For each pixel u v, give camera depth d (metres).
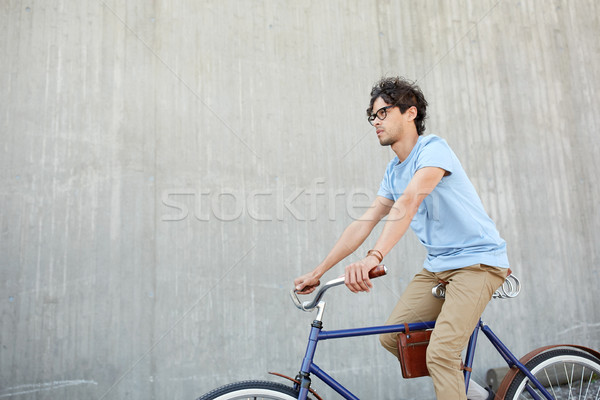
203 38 2.13
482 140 2.38
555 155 2.48
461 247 1.22
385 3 2.38
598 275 2.40
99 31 2.01
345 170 2.18
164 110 2.03
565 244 2.39
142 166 1.96
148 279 1.88
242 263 1.99
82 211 1.87
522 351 2.21
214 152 2.05
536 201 2.39
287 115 2.16
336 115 2.22
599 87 2.63
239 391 1.05
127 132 1.97
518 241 2.32
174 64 2.07
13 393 1.69
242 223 2.02
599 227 2.46
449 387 1.11
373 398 2.01
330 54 2.27
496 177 2.36
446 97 2.37
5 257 1.76
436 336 1.16
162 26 2.09
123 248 1.88
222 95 2.10
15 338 1.72
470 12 2.50
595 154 2.55
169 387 1.83
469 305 1.16
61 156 1.88
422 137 1.27
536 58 2.56
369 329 1.18
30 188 1.83
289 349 1.97
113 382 1.78
